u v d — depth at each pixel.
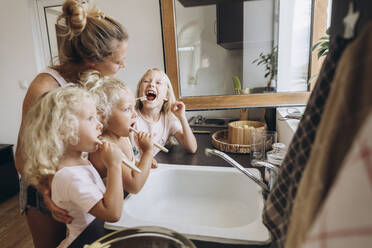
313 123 0.29
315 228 0.20
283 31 1.32
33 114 0.65
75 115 0.63
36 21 2.32
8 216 2.05
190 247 0.39
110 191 0.63
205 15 1.34
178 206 0.97
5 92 2.46
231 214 0.89
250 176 0.70
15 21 2.27
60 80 0.87
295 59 1.33
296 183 0.31
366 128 0.17
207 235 0.56
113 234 0.44
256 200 0.84
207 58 1.41
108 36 0.83
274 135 1.15
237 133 1.21
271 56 1.37
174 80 1.40
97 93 0.80
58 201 0.68
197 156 1.18
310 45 1.27
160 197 1.00
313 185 0.23
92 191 0.65
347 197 0.18
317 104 0.29
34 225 0.94
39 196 0.86
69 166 0.68
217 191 0.97
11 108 2.50
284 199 0.34
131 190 0.79
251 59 1.38
